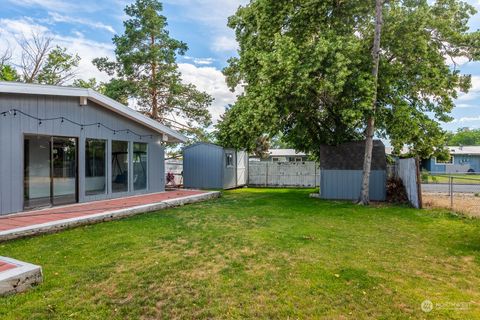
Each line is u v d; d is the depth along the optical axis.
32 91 7.55
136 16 16.98
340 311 3.06
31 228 5.75
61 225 6.23
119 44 16.88
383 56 10.61
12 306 3.09
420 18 9.77
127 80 17.20
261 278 3.83
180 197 10.23
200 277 3.86
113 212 7.38
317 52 8.81
